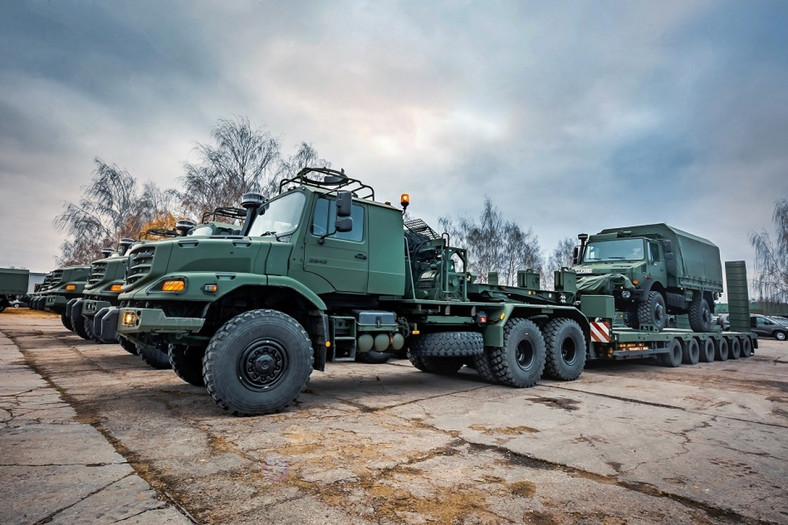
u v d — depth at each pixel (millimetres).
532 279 8078
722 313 32906
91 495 2311
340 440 3465
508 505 2396
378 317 5262
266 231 5359
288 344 4336
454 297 6555
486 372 6555
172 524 2033
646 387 6719
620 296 9680
